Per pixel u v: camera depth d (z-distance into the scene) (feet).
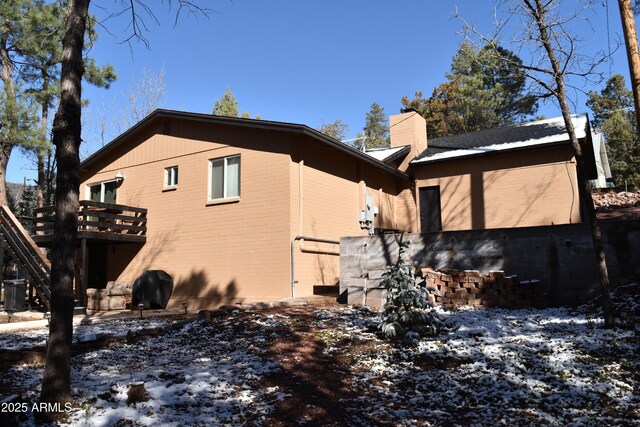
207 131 44.32
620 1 19.29
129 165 50.47
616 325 21.12
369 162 46.85
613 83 104.22
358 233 47.52
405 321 22.27
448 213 50.31
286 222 38.32
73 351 23.15
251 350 21.81
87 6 16.78
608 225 26.78
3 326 31.91
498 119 95.91
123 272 49.24
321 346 21.99
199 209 43.93
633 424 13.19
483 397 15.69
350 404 15.47
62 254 14.93
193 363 20.48
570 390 15.61
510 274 28.66
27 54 55.67
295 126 37.63
